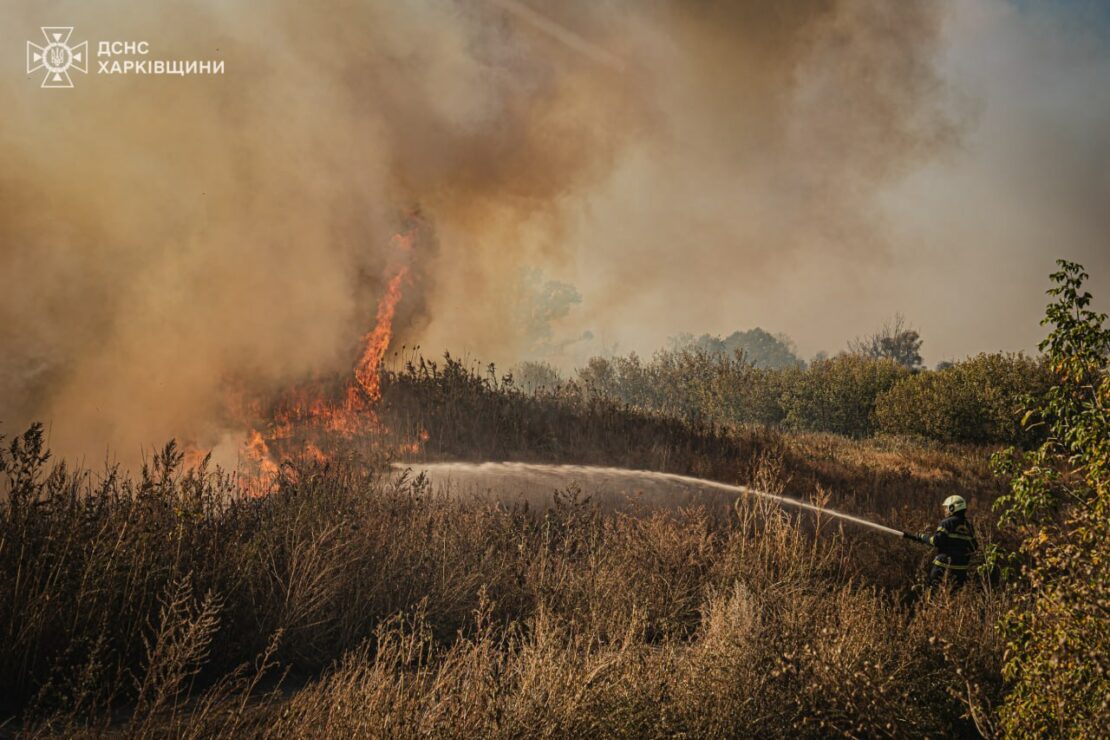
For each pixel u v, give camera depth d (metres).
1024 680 3.66
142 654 4.03
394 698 3.49
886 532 9.44
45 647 3.83
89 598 4.02
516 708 3.48
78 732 3.24
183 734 3.27
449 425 10.60
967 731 4.52
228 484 6.08
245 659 4.46
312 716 3.33
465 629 5.30
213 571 4.64
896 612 6.05
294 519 5.56
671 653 4.45
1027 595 3.81
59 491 4.83
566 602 5.67
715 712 3.91
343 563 5.16
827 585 6.92
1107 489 3.61
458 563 5.88
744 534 7.45
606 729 3.57
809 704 3.98
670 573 6.70
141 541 4.43
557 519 7.54
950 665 4.91
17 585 3.86
